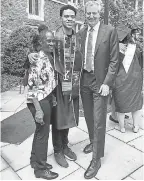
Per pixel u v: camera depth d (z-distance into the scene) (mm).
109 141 3354
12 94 6000
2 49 7527
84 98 2822
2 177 2512
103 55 2484
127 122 4074
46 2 10070
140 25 6098
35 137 2477
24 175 2559
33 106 2311
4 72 7355
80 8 7223
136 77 3383
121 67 3316
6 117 4355
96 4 2428
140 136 3525
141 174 2576
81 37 2662
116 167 2711
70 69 2416
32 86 2227
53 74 2309
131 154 3002
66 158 2863
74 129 3756
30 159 2637
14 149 3125
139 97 3490
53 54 2344
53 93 2488
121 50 3311
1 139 3420
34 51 2326
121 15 6059
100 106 2582
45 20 10180
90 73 2613
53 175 2484
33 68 2201
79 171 2637
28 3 9031
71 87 2461
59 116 2502
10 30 8289
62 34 2371
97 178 2502
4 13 7969
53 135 2717
